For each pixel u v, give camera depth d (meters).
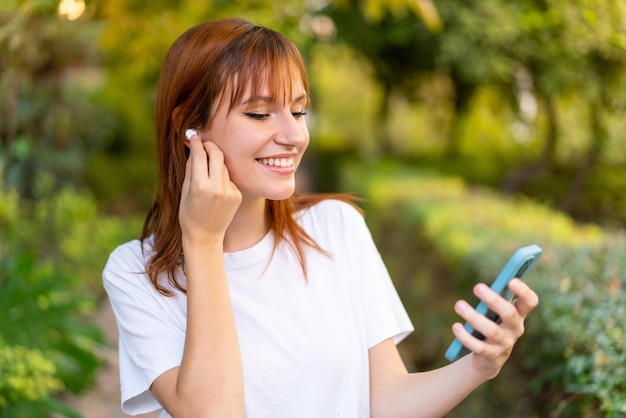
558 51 5.41
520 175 6.95
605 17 4.42
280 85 1.40
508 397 2.91
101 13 3.77
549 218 4.86
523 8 5.59
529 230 4.31
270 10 5.23
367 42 8.02
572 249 3.20
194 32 1.45
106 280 1.52
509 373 2.92
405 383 1.49
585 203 6.35
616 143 5.73
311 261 1.55
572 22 5.05
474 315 1.22
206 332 1.34
